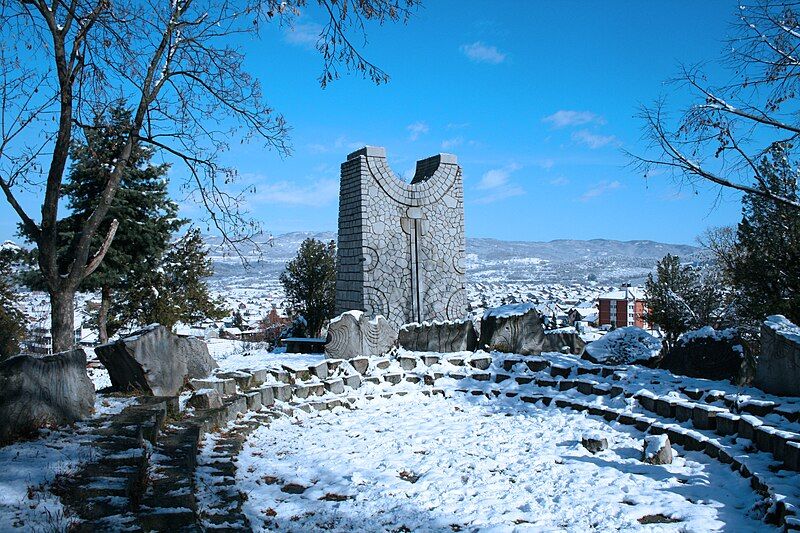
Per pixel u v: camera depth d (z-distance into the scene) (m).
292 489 8.47
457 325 18.45
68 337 12.31
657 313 32.81
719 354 13.43
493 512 7.38
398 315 21.81
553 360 16.19
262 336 41.62
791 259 21.84
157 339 11.68
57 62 11.65
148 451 7.63
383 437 11.59
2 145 11.51
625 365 15.10
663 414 11.36
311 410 14.10
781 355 10.91
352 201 22.14
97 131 13.65
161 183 29.84
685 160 10.27
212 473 8.27
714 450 9.28
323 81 10.57
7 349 17.86
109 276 27.56
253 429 11.77
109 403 10.12
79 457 6.79
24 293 26.67
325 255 35.47
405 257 22.14
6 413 7.42
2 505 5.23
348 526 6.99
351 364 16.66
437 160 23.38
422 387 16.27
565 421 12.23
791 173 17.78
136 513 5.54
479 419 13.06
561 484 8.42
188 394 12.24
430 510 7.51
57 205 12.06
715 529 6.71
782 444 8.28
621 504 7.54
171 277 31.89
